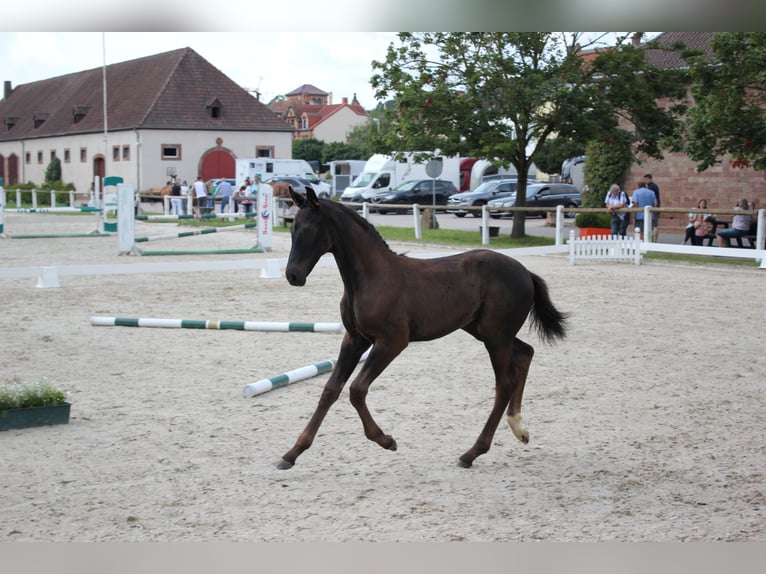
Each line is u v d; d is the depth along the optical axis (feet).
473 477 19.94
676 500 18.45
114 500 18.25
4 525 16.89
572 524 17.10
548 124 80.38
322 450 21.88
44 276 52.26
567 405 26.37
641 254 72.74
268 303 46.85
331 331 37.11
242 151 194.80
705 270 63.31
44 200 184.96
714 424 24.34
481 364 32.17
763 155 67.72
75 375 29.99
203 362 32.19
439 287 20.47
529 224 116.26
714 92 65.51
